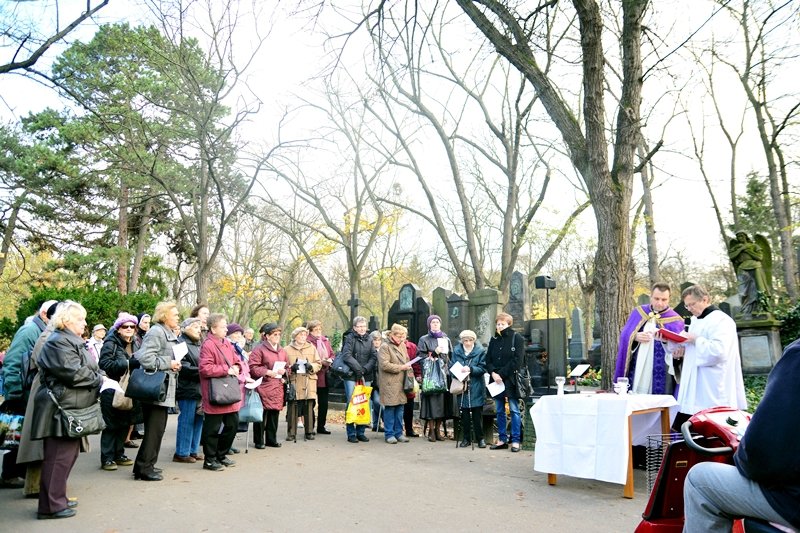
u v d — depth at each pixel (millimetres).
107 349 7137
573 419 6410
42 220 20516
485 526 4988
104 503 5621
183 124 17188
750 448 2354
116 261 22250
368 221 27797
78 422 5062
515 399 8977
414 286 17984
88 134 16734
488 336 16516
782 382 2320
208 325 7453
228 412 7379
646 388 7137
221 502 5707
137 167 16719
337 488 6355
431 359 10047
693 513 2709
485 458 8320
